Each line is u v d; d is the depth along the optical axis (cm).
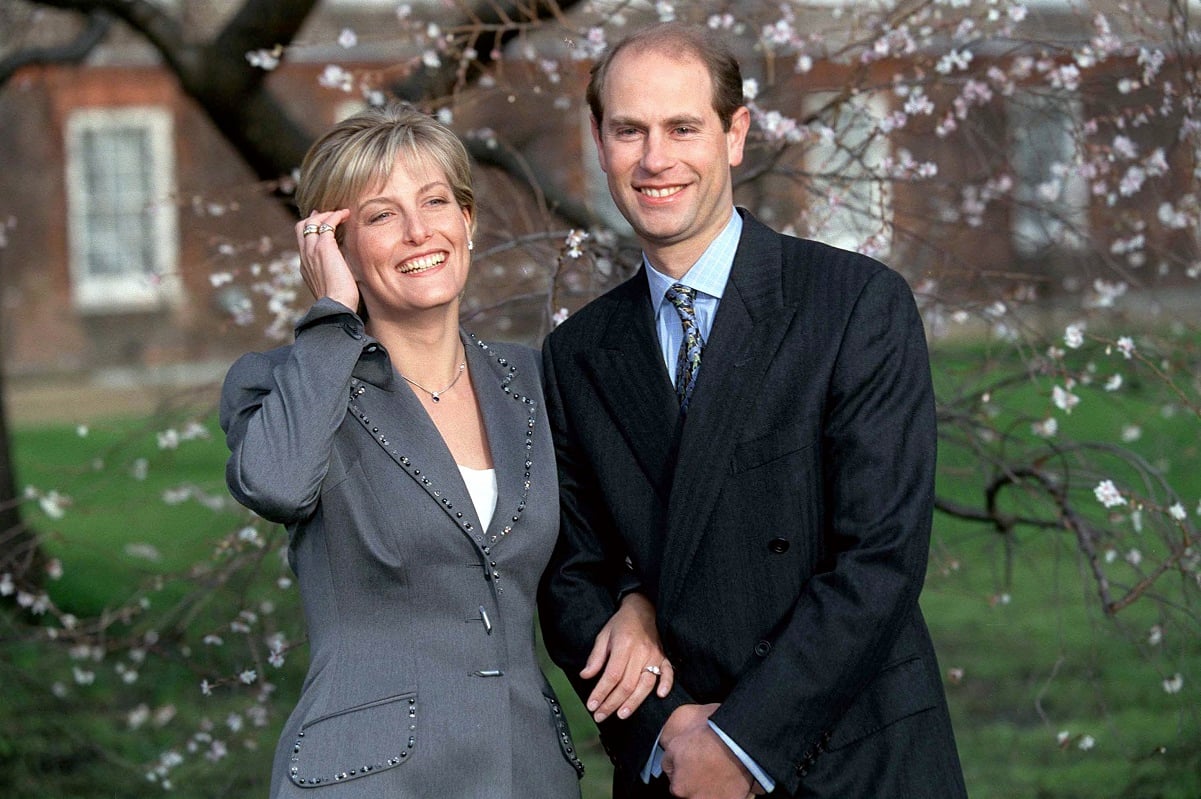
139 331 1800
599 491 255
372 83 435
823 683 223
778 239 252
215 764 473
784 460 234
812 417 233
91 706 544
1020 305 414
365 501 235
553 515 248
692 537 238
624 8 407
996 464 386
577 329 262
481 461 250
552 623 254
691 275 249
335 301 236
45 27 938
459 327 264
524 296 365
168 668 586
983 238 467
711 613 237
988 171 419
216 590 418
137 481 938
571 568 255
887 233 386
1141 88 387
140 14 553
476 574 238
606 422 253
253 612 410
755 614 236
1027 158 453
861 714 231
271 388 242
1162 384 418
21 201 1764
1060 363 374
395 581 234
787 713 223
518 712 237
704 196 241
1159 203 410
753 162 431
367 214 243
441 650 233
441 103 408
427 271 243
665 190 240
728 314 243
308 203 250
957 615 670
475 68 447
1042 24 420
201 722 449
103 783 479
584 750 532
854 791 228
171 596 683
